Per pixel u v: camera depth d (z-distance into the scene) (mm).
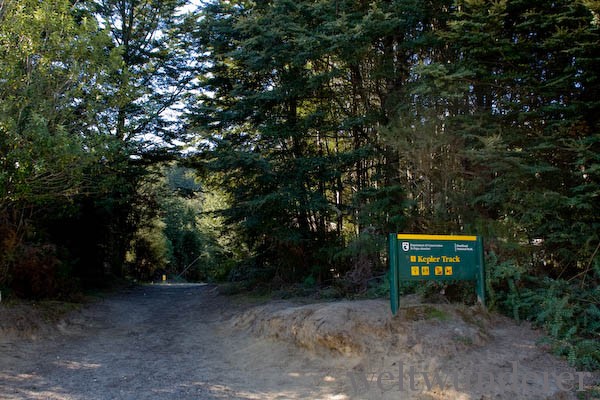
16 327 8695
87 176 10844
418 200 9906
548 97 9328
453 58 10977
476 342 6719
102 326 10508
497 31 8750
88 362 7496
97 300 13469
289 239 11953
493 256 8156
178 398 5867
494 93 9922
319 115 11727
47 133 8266
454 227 9203
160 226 30234
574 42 8242
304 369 6969
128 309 13062
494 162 8469
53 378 6527
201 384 6473
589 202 8195
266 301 11766
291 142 13445
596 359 6293
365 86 12484
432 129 9445
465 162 9703
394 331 6992
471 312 7621
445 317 7238
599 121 8906
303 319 8023
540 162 8664
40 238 11602
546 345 6734
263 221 12336
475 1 8406
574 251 8648
